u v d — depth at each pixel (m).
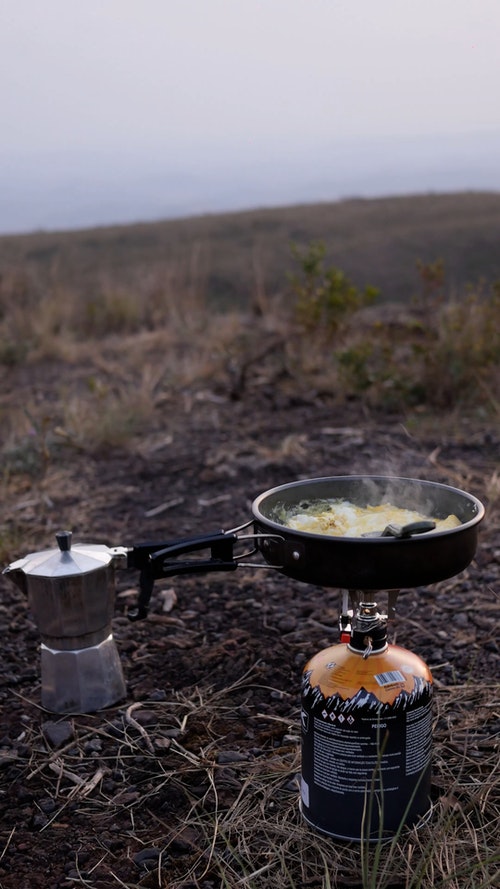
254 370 2.88
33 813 0.95
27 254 12.46
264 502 0.92
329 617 1.31
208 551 1.56
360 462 1.94
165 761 1.01
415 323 2.69
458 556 0.83
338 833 0.87
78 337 4.05
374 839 0.86
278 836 0.90
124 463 2.08
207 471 1.96
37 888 0.85
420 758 0.86
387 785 0.85
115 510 1.79
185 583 1.45
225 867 0.86
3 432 2.46
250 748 1.03
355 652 0.87
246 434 2.25
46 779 1.00
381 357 2.60
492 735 1.02
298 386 2.66
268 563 0.90
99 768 1.01
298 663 1.19
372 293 2.90
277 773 0.97
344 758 0.85
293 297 3.88
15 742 1.06
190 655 1.23
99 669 1.11
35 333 3.80
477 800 0.91
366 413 2.34
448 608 1.31
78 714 1.10
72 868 0.87
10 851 0.89
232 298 5.78
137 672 1.19
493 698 1.08
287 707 1.10
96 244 14.27
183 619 1.33
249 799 0.94
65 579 1.06
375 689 0.84
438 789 0.94
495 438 2.04
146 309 4.39
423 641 1.23
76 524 1.71
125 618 1.34
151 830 0.92
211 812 0.93
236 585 1.43
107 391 2.55
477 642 1.21
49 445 2.16
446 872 0.83
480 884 0.81
